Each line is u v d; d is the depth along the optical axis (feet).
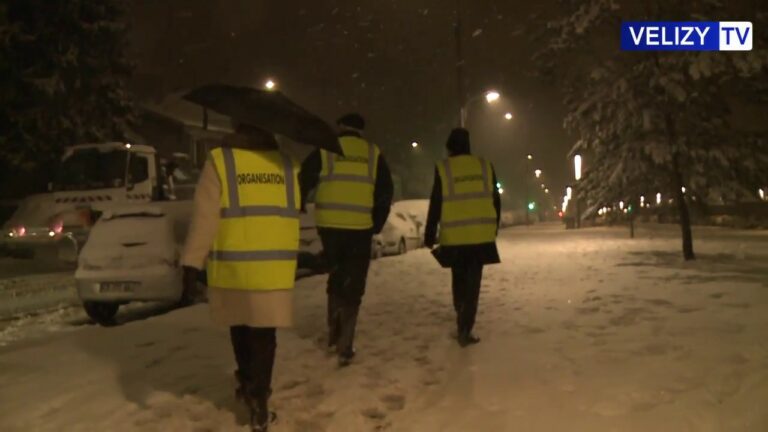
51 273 57.11
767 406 15.76
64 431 15.64
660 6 43.88
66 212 56.34
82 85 81.41
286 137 15.33
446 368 20.44
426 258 60.23
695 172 45.65
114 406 17.24
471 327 23.03
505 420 15.80
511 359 20.86
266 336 15.30
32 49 76.89
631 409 16.07
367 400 17.63
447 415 16.40
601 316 27.04
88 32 79.92
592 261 51.13
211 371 20.43
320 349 23.03
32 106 76.95
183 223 34.99
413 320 28.25
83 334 25.77
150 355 22.29
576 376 18.75
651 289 33.71
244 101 15.15
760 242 70.23
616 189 48.55
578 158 50.80
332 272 21.33
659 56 43.60
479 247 22.54
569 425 15.31
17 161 75.72
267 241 14.65
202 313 29.81
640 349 21.18
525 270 45.52
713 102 45.91
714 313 26.43
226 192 14.62
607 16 44.93
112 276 33.17
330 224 20.79
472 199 22.54
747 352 20.22
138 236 33.60
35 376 19.90
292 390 18.60
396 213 74.74
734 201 46.16
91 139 81.25
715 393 16.87
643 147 45.50
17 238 57.00
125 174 57.41
